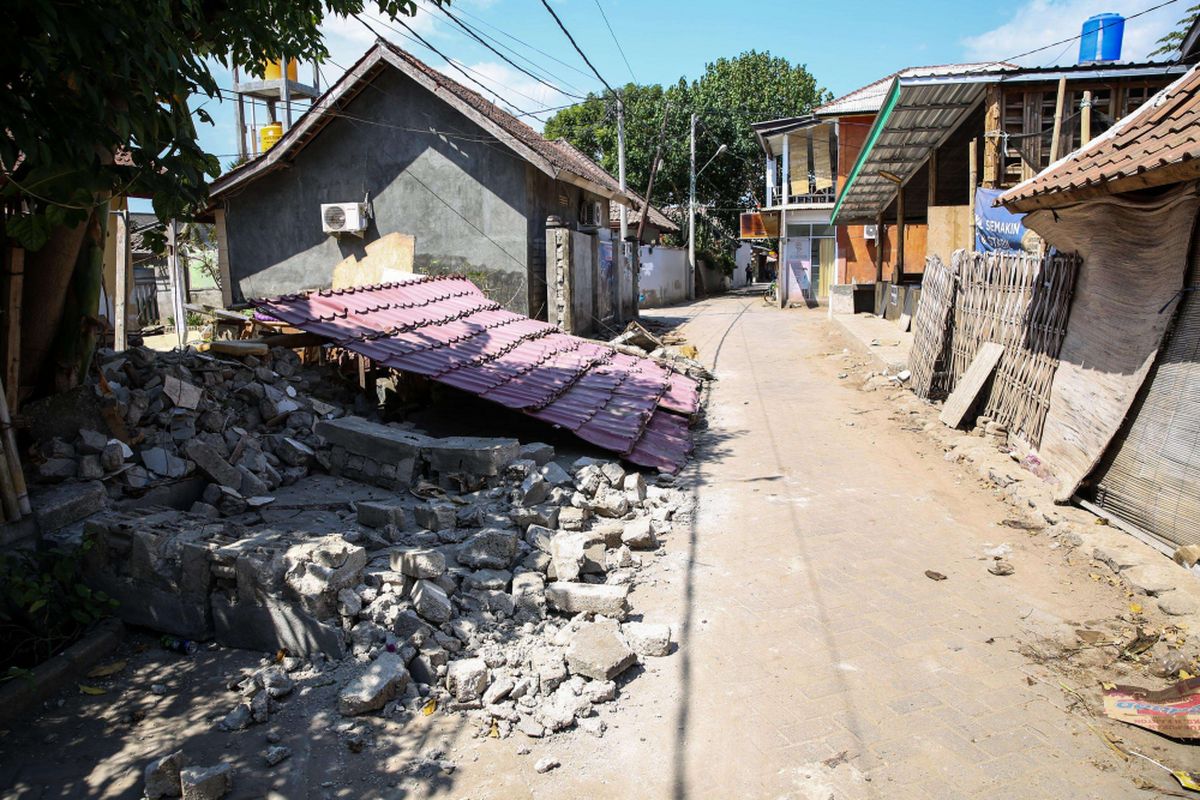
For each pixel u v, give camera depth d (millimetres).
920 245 26047
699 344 19375
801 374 14898
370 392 9859
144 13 4520
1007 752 3742
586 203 20156
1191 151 5188
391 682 4000
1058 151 12664
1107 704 4090
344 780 3508
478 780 3531
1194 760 3676
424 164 15453
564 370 10328
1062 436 7355
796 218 30656
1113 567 5629
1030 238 12039
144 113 4602
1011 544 6383
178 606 4625
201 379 7191
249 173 15445
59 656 4273
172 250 16766
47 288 5590
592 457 8422
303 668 4289
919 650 4684
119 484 5641
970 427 9820
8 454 4707
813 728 3932
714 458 9227
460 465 6730
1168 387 5918
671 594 5453
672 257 33969
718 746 3793
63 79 4406
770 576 5773
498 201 15258
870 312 24188
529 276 15414
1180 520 5594
